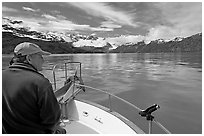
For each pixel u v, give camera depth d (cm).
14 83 152
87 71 3556
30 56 169
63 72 2998
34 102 152
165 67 4406
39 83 154
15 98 149
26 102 150
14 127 152
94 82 2333
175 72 3394
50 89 159
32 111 153
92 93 1566
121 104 1217
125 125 319
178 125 947
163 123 977
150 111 232
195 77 2756
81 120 389
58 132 246
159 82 2328
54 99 162
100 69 3991
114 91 1780
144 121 919
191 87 2006
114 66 4816
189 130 888
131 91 1773
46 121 158
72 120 394
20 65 163
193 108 1234
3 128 155
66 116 407
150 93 1688
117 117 349
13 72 158
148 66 4738
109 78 2658
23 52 166
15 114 150
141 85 2094
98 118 371
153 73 3269
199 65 4672
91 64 5544
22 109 150
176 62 6041
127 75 3006
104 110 384
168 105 1310
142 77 2783
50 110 157
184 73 3238
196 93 1700
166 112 1144
